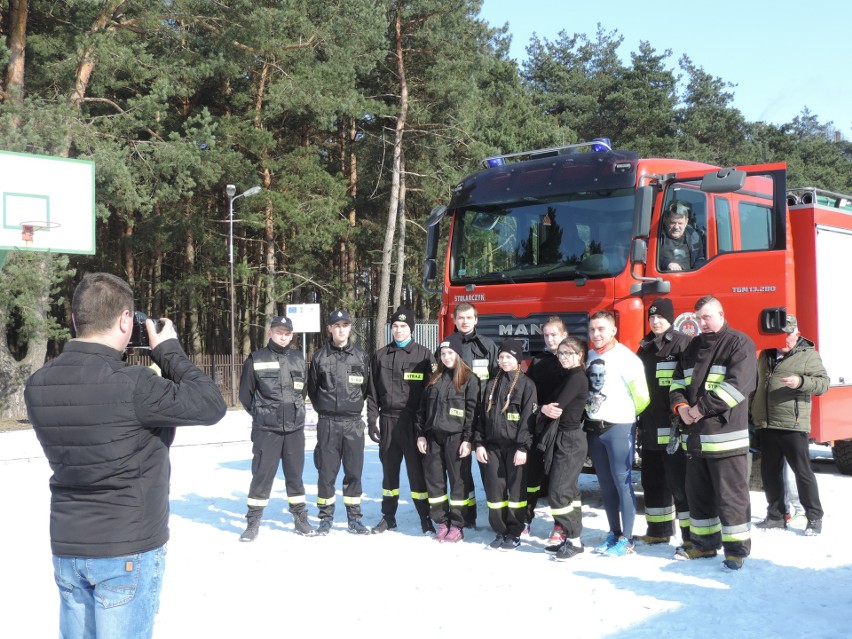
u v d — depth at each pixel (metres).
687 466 6.27
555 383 7.03
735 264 7.35
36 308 20.55
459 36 30.98
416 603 5.35
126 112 22.42
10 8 21.58
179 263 38.53
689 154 44.72
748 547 5.99
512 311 8.27
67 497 3.11
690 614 4.99
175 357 3.31
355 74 29.34
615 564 6.23
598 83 50.94
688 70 50.84
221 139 27.62
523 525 6.83
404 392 7.51
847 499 8.47
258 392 7.40
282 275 32.34
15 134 17.98
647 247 7.62
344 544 7.09
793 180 48.16
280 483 10.45
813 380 6.93
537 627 4.84
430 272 9.00
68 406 3.06
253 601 5.47
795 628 4.72
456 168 31.78
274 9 24.48
